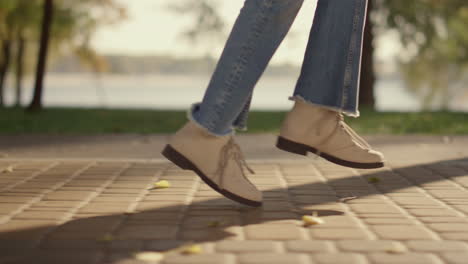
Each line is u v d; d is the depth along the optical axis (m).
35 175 4.07
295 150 2.94
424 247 2.31
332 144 2.96
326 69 2.85
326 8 2.84
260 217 2.80
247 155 5.50
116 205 3.07
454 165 4.54
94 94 97.62
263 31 2.57
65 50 23.12
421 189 3.58
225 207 3.02
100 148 6.14
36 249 2.29
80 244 2.35
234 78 2.59
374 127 8.88
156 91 120.00
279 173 4.18
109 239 2.40
